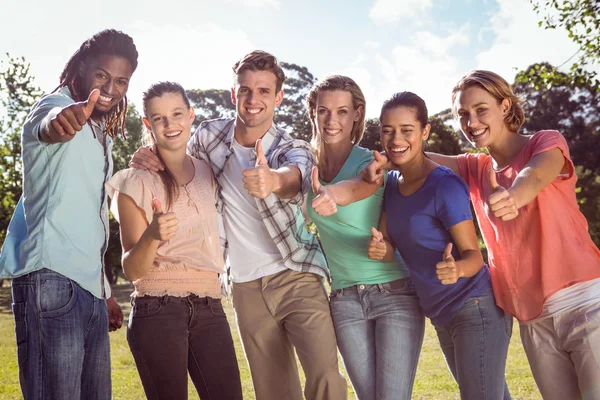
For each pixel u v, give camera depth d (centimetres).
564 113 3052
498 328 325
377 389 339
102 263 320
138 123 2816
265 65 358
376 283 349
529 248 323
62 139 273
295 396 388
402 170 343
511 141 340
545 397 330
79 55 319
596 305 308
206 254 335
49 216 290
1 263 295
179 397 317
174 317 319
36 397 284
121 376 818
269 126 372
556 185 324
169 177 336
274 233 360
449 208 323
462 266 311
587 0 922
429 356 904
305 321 361
